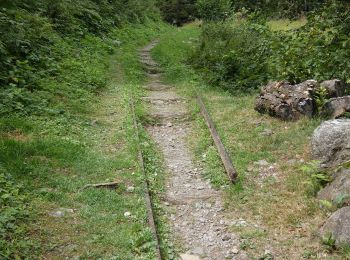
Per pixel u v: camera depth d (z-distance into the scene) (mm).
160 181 7727
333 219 5676
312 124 9367
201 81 15305
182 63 18766
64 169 7715
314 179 6941
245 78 14469
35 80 11711
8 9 14070
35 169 7367
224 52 17000
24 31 13047
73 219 6160
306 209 6352
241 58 15195
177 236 6070
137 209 6516
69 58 14969
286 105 10008
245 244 5766
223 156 8312
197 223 6406
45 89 11617
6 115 9445
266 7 15273
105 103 12422
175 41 27656
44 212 6227
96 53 17906
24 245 5340
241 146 9008
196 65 17484
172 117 11578
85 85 13234
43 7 17453
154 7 46375
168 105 12859
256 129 9742
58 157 8016
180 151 9344
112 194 6926
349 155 7172
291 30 13656
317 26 12258
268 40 14188
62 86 12211
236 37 17922
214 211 6707
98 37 21094
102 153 8688
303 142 8633
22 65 12039
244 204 6793
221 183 7578
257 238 5895
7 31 12586
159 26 40031
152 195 7098
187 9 52156
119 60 18656
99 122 10625
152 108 12414
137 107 11773
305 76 11562
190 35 32438
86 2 23344
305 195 6766
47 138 8711
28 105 10289
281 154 8430
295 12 14461
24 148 7930
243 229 6129
